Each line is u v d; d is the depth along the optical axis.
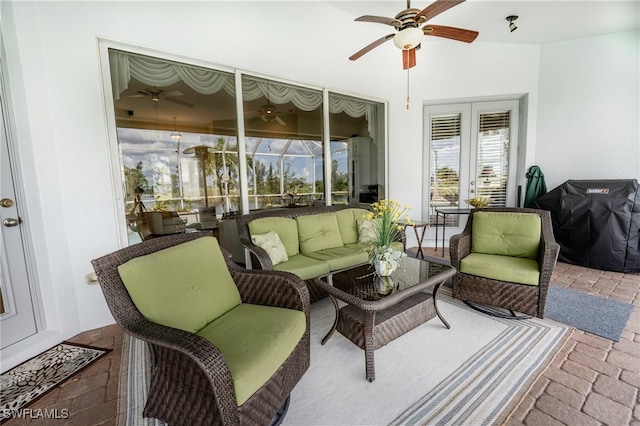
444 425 1.25
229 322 1.40
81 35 2.04
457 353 1.77
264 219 2.78
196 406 1.05
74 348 1.93
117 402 1.44
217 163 3.87
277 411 1.24
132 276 1.25
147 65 2.46
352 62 3.70
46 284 1.99
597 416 1.27
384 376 1.59
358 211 3.45
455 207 4.59
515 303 2.14
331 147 3.73
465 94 4.18
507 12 3.25
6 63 1.82
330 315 2.37
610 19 3.34
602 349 1.77
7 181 1.85
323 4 3.38
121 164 2.53
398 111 4.21
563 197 3.51
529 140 4.18
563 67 3.92
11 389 1.54
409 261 2.30
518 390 1.44
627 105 3.59
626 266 3.12
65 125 2.01
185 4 2.48
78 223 2.10
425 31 2.32
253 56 2.91
